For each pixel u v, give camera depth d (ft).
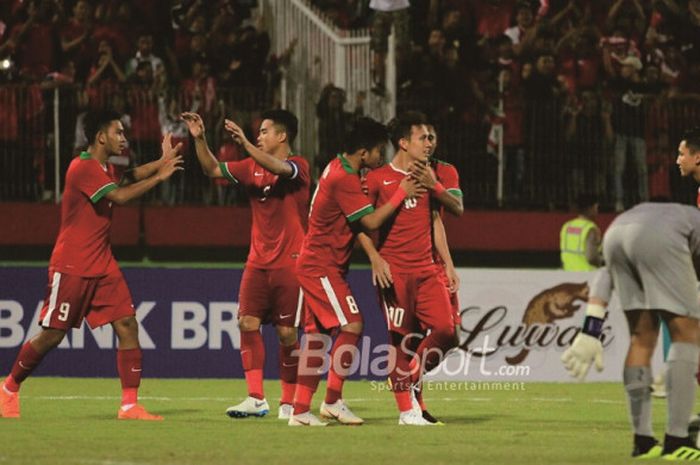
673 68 206.18
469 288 148.56
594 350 78.69
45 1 185.16
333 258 99.25
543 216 182.29
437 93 182.70
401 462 77.46
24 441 88.48
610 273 79.61
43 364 147.23
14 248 173.06
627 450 84.64
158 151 174.29
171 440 89.40
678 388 78.18
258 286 106.73
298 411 100.53
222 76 181.98
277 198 105.81
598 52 199.00
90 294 104.22
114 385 138.72
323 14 182.29
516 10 204.95
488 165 181.57
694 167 99.81
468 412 115.55
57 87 172.65
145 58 181.57
